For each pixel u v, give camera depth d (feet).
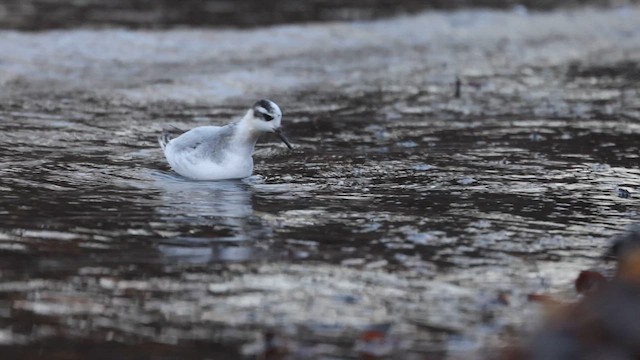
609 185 50.21
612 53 89.92
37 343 30.76
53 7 92.27
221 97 68.90
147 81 71.31
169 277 36.29
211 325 32.45
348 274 37.09
